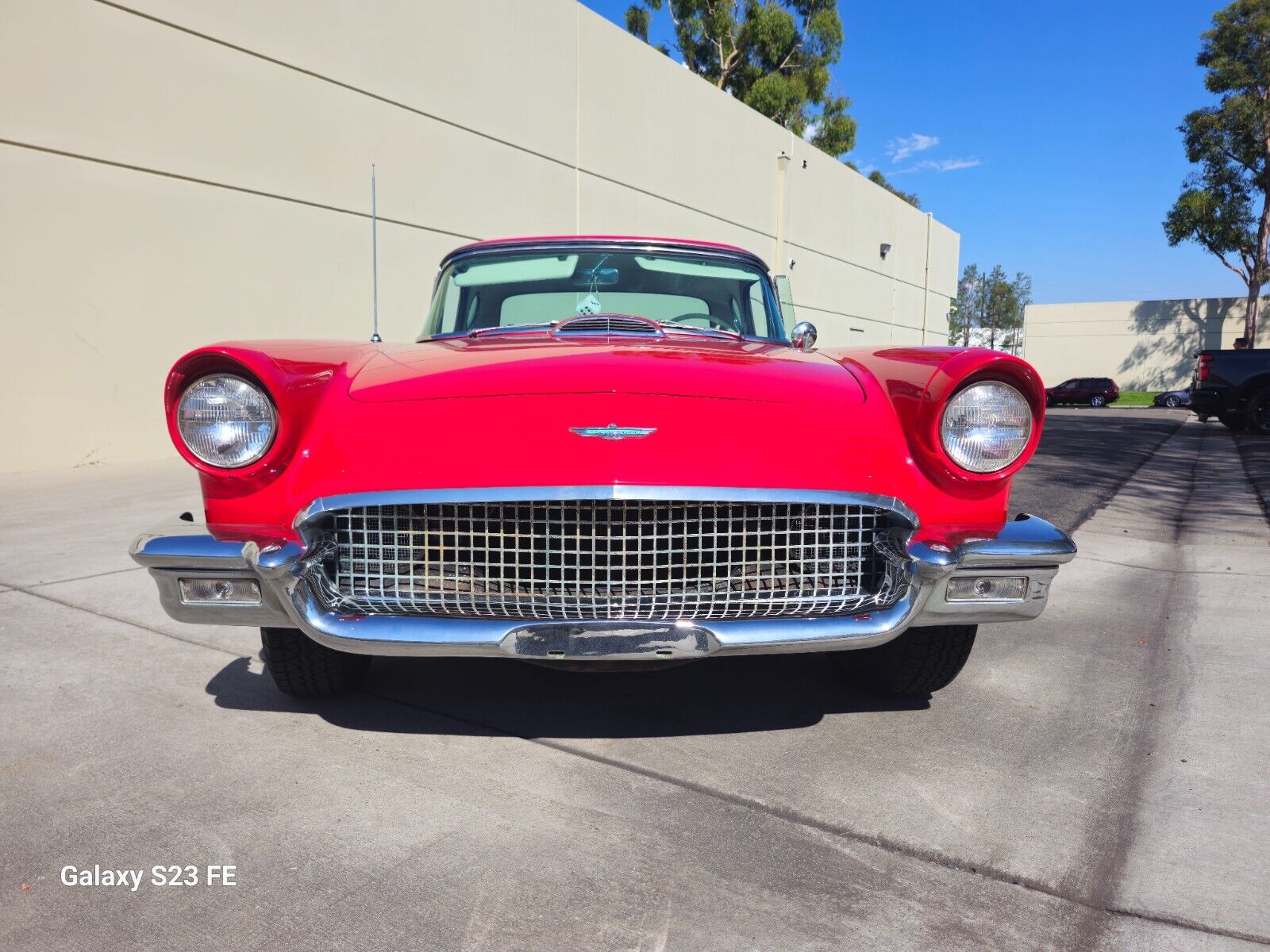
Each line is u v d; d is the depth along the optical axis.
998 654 2.97
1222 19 30.14
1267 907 1.57
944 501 2.09
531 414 1.95
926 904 1.58
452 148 11.77
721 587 1.96
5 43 7.54
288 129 9.80
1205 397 12.98
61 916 1.53
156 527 2.12
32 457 7.95
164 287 8.82
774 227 19.73
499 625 1.88
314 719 2.38
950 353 2.19
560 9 13.38
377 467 1.91
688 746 2.23
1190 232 31.27
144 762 2.12
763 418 2.01
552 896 1.59
